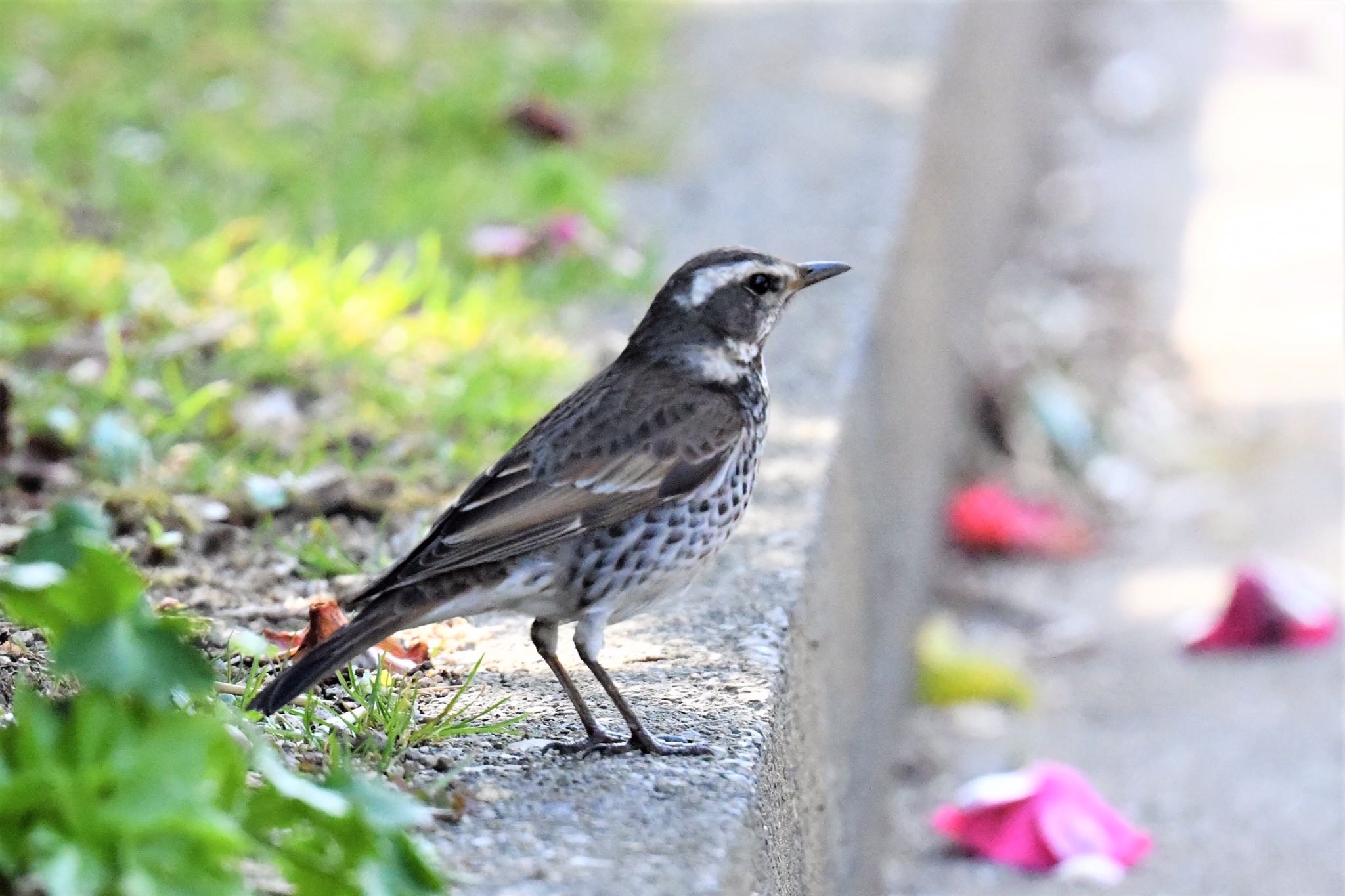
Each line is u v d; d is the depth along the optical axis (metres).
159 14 17.70
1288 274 19.62
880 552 11.47
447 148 15.80
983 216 18.61
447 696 7.89
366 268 13.32
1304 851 10.79
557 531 7.45
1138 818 11.23
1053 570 14.65
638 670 8.07
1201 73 24.42
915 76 16.70
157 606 8.70
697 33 18.45
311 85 16.75
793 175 14.79
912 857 10.87
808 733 8.49
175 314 11.96
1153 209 21.11
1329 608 13.45
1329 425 16.91
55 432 10.20
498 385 11.57
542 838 6.43
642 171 15.11
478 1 19.45
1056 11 25.48
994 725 12.53
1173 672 13.12
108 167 14.51
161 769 5.35
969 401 16.48
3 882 5.32
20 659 7.79
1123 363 17.83
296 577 9.37
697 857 6.31
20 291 11.95
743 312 8.17
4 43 16.62
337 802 5.45
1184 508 15.59
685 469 7.68
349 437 10.77
